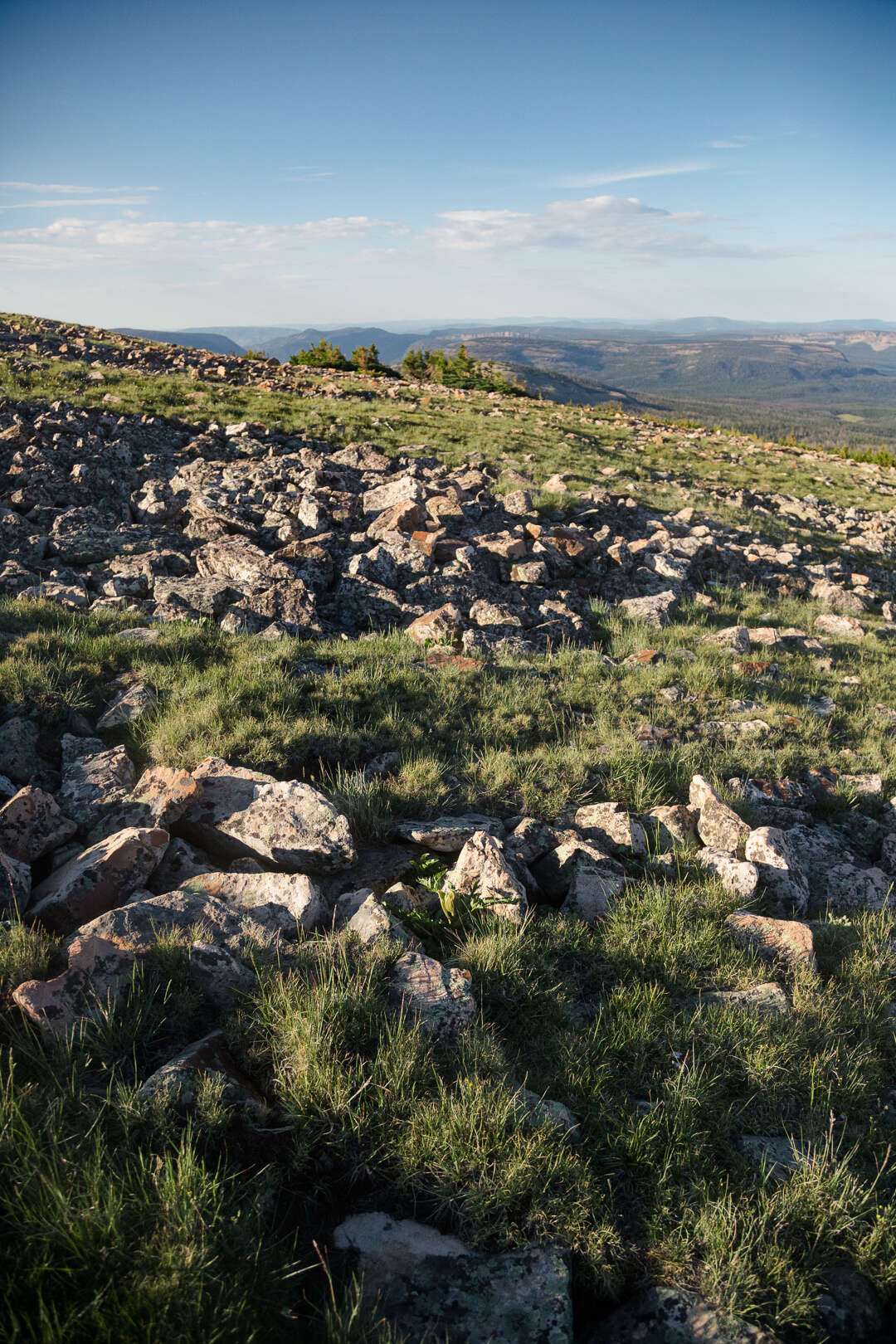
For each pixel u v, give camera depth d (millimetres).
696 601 14625
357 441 22578
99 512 13219
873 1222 3281
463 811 6156
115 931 3949
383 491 15672
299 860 4988
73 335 35250
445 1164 3186
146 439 18453
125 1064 3436
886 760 8562
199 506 13453
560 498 18594
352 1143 3266
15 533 11703
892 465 47000
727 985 4688
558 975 4543
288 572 10906
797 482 32969
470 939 4582
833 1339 2893
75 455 15398
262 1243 2789
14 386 20656
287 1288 2721
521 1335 2662
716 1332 2775
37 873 4812
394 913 4680
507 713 7809
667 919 5023
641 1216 3205
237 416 22766
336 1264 2885
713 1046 4070
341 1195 3188
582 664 9859
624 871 5660
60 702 6582
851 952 5211
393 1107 3371
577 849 5535
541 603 12789
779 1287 2984
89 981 3660
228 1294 2551
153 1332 2381
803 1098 3957
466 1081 3463
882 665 12727
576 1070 3824
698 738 8227
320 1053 3506
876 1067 4203
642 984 4535
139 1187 2775
